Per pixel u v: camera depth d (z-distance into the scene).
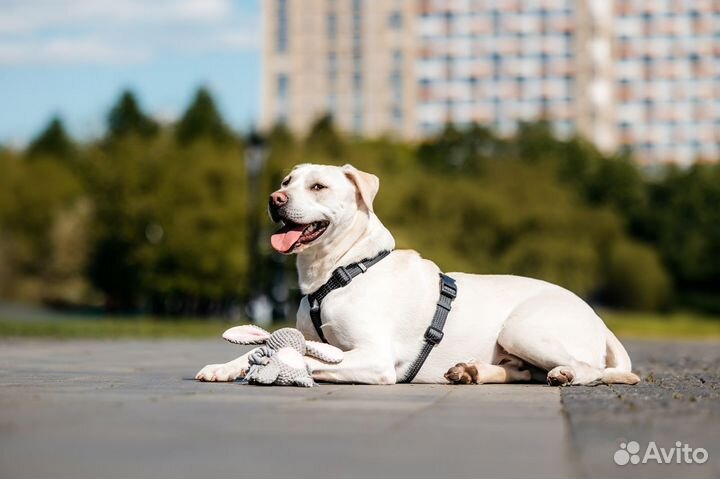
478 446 4.16
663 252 86.62
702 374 9.12
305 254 7.27
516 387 6.93
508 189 62.03
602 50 130.62
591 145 91.94
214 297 58.84
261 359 6.86
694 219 86.94
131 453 3.90
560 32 130.62
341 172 7.28
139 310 65.31
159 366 9.73
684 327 39.94
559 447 4.15
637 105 132.62
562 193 62.81
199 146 60.41
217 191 56.97
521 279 7.55
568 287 57.34
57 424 4.64
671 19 132.12
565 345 7.05
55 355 12.00
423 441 4.29
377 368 6.94
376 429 4.63
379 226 7.35
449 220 56.84
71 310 68.44
